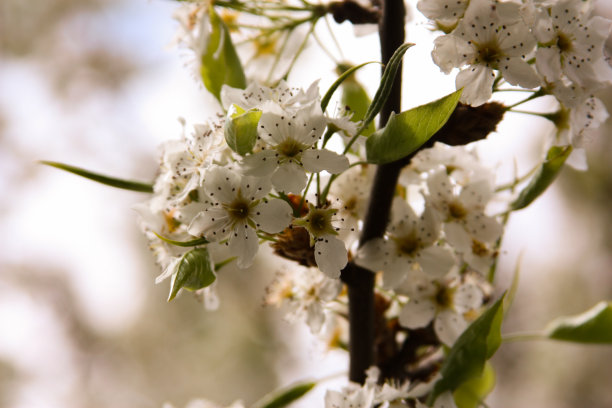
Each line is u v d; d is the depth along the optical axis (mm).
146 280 1599
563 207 1504
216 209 430
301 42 489
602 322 479
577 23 436
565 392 1492
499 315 432
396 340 473
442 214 456
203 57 473
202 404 511
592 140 450
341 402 439
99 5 1558
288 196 439
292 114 426
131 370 1655
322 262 429
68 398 1652
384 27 444
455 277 463
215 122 444
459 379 436
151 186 466
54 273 1657
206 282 428
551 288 1536
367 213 448
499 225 457
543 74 431
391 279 450
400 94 438
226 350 1570
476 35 430
